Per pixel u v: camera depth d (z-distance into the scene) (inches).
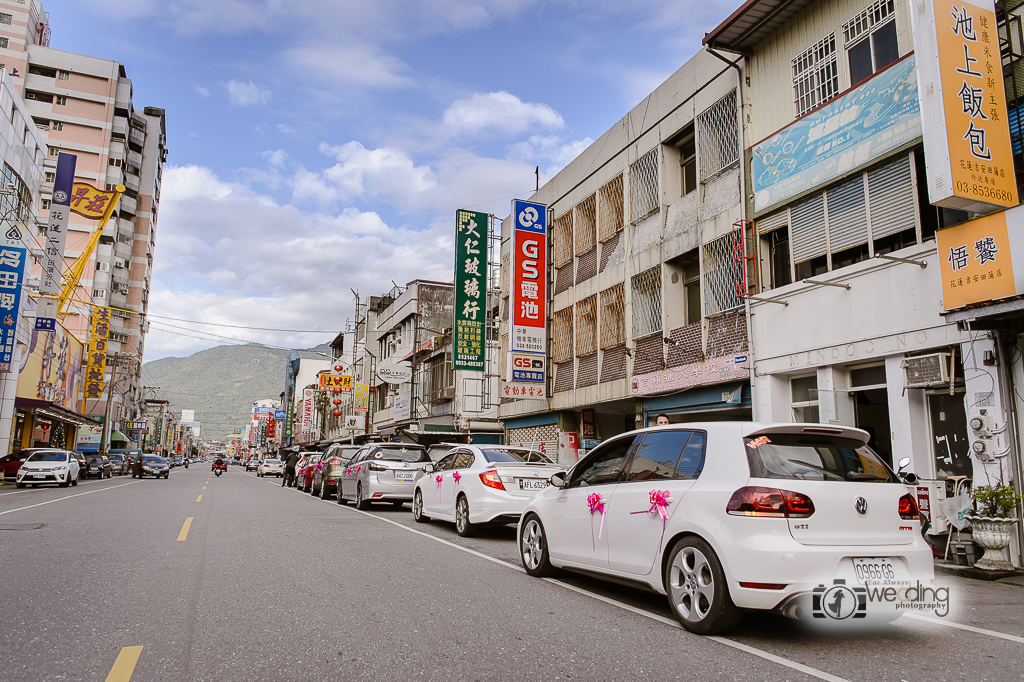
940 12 314.2
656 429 229.0
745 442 189.3
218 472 1838.1
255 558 297.4
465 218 841.5
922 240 359.3
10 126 1040.8
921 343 350.6
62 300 1439.5
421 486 485.1
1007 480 303.0
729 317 500.7
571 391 729.0
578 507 248.8
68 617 193.2
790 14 461.7
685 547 191.9
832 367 408.2
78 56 2573.8
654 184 611.5
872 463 195.6
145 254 2933.1
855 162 398.3
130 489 883.4
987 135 311.9
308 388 2783.0
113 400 2517.2
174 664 152.5
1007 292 295.4
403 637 176.4
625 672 150.9
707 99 543.8
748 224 478.9
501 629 187.0
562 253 781.9
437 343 1226.6
